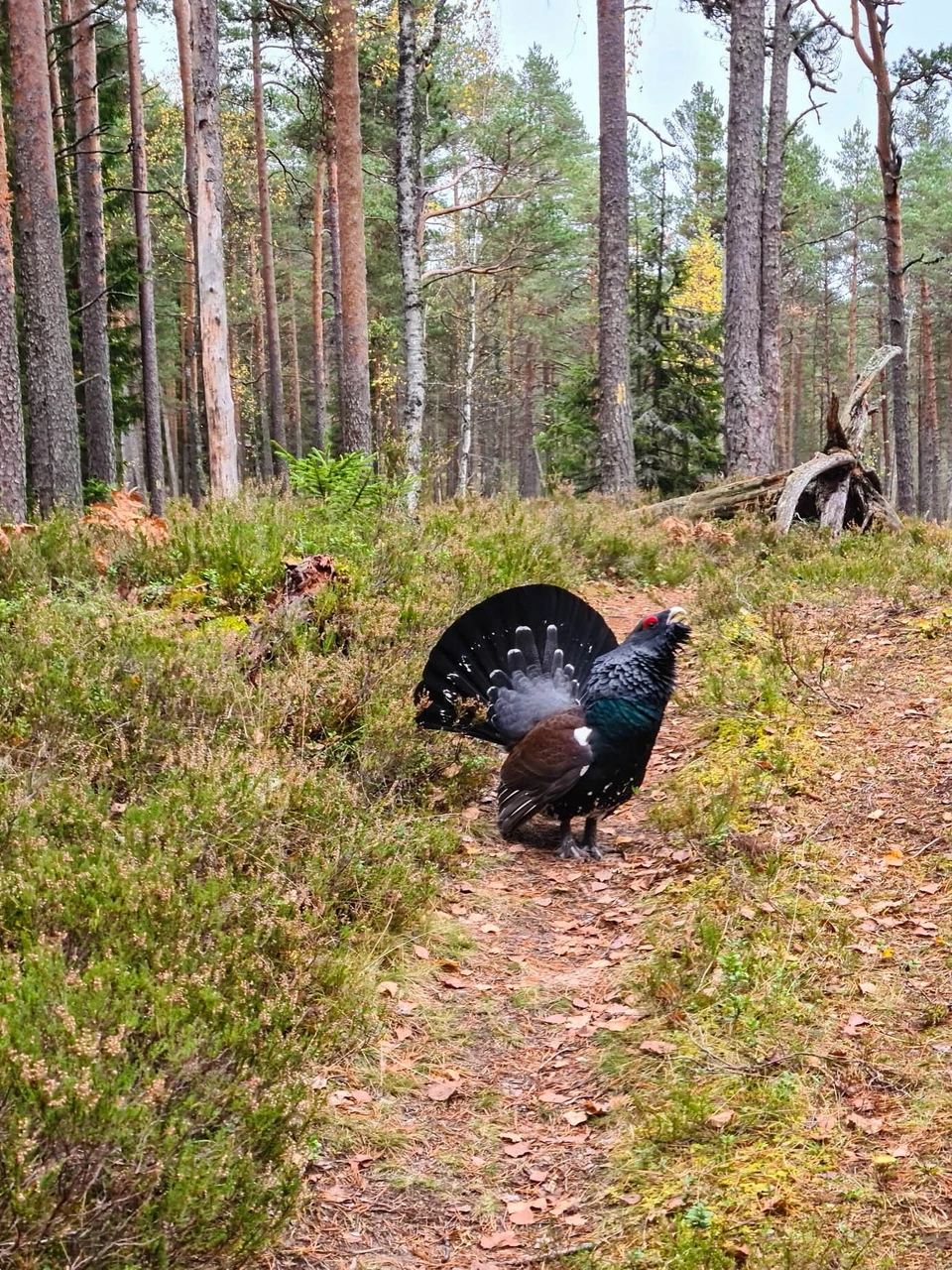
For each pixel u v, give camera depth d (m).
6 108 20.55
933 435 48.84
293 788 5.39
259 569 8.38
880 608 8.98
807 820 5.75
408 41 19.03
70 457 14.91
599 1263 3.22
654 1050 4.18
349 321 18.94
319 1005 4.25
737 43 18.59
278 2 18.56
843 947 4.62
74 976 3.41
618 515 13.93
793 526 12.84
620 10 19.00
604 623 6.44
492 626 6.26
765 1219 3.25
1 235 12.10
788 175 36.25
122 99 27.55
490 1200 3.60
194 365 36.00
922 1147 3.44
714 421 21.97
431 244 44.94
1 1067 2.93
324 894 4.93
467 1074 4.25
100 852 4.38
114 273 24.81
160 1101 3.06
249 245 47.09
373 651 7.00
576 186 41.28
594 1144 3.80
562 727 5.67
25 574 8.00
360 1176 3.70
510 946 5.17
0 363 12.21
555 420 23.22
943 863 5.09
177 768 5.25
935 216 47.16
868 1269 3.01
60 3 23.72
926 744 6.28
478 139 27.39
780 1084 3.83
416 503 12.27
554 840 6.29
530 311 49.25
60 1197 2.79
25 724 5.47
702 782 6.46
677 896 5.34
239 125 37.97
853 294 53.84
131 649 6.30
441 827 6.03
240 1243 3.03
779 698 7.24
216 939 4.17
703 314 23.53
